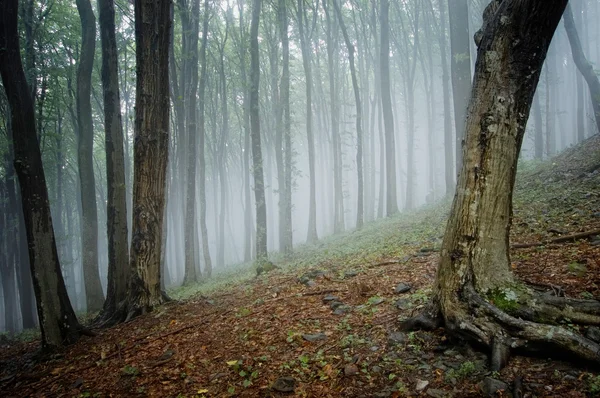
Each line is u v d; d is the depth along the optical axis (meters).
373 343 4.80
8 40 7.58
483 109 4.27
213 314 7.88
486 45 4.31
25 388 6.21
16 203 20.23
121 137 11.47
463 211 4.40
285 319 6.44
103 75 11.42
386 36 21.12
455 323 4.20
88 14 14.56
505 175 4.26
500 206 4.30
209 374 5.09
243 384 4.57
